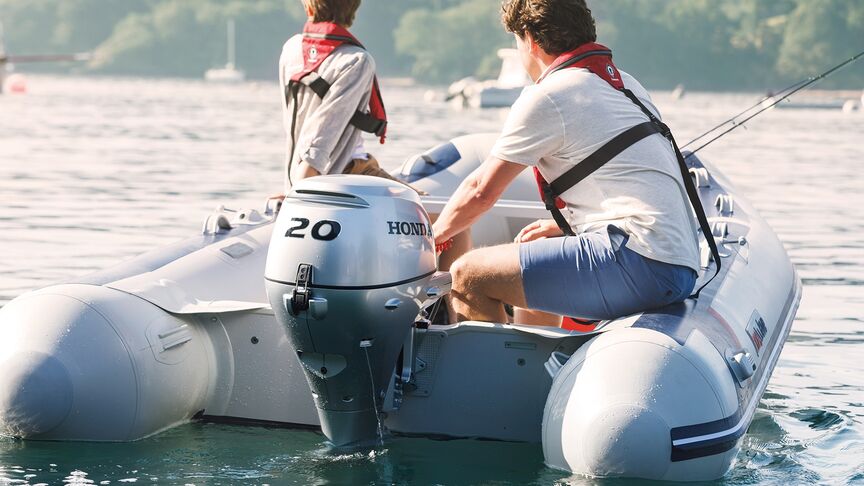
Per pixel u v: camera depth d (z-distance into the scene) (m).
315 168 5.29
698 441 3.60
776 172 20.08
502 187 4.16
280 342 4.34
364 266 3.75
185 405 4.30
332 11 5.40
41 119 36.34
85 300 4.12
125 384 4.05
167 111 45.66
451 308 4.98
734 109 58.41
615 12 184.25
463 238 5.31
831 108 60.16
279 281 3.81
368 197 3.81
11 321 4.09
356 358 3.86
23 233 11.01
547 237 4.60
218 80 163.38
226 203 13.89
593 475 3.62
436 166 7.02
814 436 4.67
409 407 4.20
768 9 194.62
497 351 4.11
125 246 10.21
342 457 4.01
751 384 4.07
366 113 5.40
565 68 4.14
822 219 13.46
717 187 6.45
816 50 175.38
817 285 9.14
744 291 4.68
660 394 3.61
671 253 3.98
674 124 37.81
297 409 4.34
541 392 4.07
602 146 4.03
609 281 4.01
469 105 53.47
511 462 3.94
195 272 4.63
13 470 3.82
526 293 4.12
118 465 3.89
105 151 23.11
